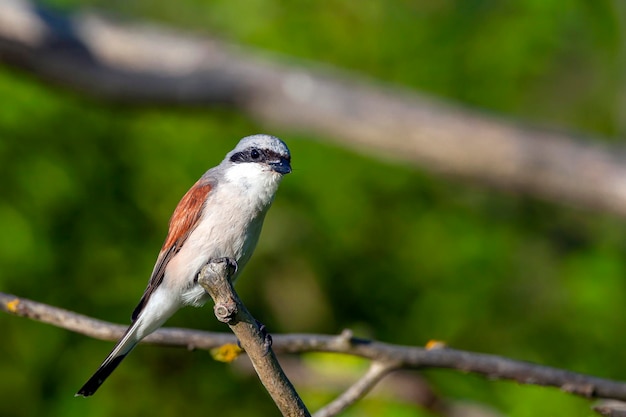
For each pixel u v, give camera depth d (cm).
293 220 1237
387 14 1334
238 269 848
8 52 1397
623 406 737
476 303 1201
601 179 1362
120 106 1412
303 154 1280
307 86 1351
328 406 791
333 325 1232
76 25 1420
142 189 1203
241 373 1105
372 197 1272
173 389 1147
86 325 770
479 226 1270
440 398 1074
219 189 833
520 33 1314
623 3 1426
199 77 1364
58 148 1202
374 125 1336
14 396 1105
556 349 1210
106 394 1117
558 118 1498
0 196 1145
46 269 1130
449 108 1347
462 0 1342
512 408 1090
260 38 1369
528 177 1369
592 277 1212
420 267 1227
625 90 1469
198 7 1485
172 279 825
